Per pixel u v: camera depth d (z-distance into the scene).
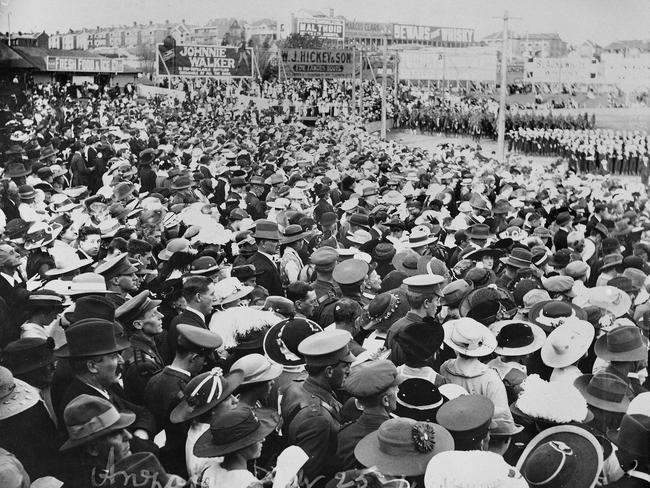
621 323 6.63
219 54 25.22
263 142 23.11
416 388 4.69
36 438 4.50
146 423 4.76
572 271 8.23
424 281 5.76
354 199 12.41
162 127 23.78
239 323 5.57
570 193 17.48
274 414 4.41
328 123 25.61
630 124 22.09
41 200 12.01
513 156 22.20
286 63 25.55
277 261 9.12
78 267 7.75
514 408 4.80
